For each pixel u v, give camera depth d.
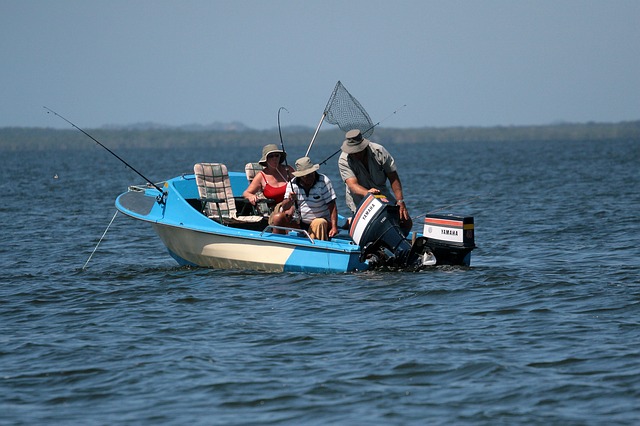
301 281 41.25
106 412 24.48
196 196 52.38
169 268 47.28
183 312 36.06
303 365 28.25
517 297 37.12
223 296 38.91
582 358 28.20
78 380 27.23
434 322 33.31
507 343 30.16
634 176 126.50
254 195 47.16
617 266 44.88
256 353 29.72
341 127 46.53
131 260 52.28
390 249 41.84
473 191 107.12
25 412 24.55
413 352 29.33
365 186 44.56
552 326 32.31
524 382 26.09
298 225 45.00
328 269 42.66
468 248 41.94
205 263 46.81
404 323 33.28
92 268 48.69
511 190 105.81
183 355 29.58
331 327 32.94
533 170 158.75
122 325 34.06
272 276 43.00
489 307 35.50
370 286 39.56
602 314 33.94
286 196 44.34
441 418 23.55
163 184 49.62
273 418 23.80
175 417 24.00
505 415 23.62
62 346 31.05
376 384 26.30
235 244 44.78
